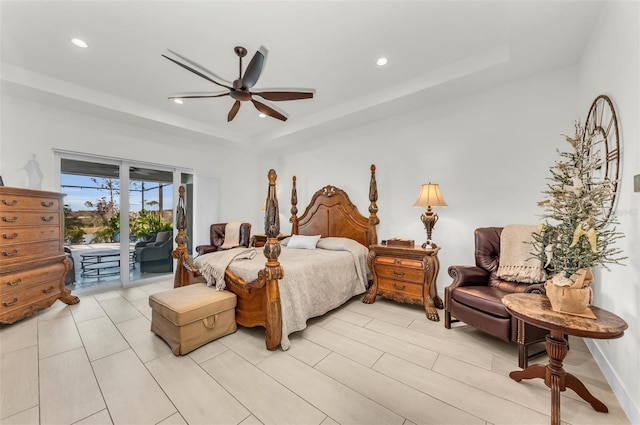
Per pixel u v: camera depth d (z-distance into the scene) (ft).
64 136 11.35
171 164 14.94
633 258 4.87
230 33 7.59
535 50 7.82
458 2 6.43
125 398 5.27
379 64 9.23
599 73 6.59
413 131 11.87
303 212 16.42
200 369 6.25
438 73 9.56
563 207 5.08
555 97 8.71
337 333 8.15
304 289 8.42
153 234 14.56
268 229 7.32
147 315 9.60
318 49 8.34
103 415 4.83
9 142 10.14
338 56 8.74
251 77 7.32
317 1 6.44
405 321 9.04
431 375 6.02
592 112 7.02
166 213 15.06
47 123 10.94
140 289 12.92
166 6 6.56
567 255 4.87
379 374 6.07
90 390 5.50
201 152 16.40
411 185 11.97
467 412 4.91
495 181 9.84
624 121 5.32
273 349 7.13
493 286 8.38
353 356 6.82
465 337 7.85
